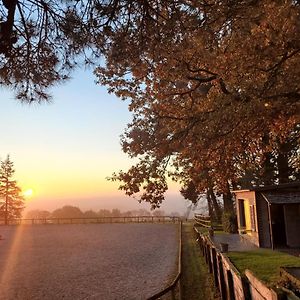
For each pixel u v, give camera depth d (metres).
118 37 5.62
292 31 7.34
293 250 19.08
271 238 20.05
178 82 11.02
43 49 5.66
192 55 8.45
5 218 84.50
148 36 5.75
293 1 7.19
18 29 5.43
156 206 12.55
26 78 5.75
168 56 7.34
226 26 7.89
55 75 5.80
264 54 8.04
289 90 8.60
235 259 16.03
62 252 30.45
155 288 15.55
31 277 19.72
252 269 13.20
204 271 16.86
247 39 8.07
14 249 33.66
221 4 6.53
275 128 10.07
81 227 62.06
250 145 11.39
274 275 11.36
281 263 14.46
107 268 21.56
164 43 5.92
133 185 12.47
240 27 7.63
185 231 46.03
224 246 18.38
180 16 5.89
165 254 25.95
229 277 8.41
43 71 5.76
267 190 21.72
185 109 11.30
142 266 21.52
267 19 7.30
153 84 10.76
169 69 8.63
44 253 30.30
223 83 9.74
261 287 5.03
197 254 23.55
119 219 75.12
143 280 17.44
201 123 9.77
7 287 17.27
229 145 10.00
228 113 8.73
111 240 39.03
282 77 8.62
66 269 21.94
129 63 6.43
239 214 28.25
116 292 15.36
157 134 11.95
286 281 6.91
